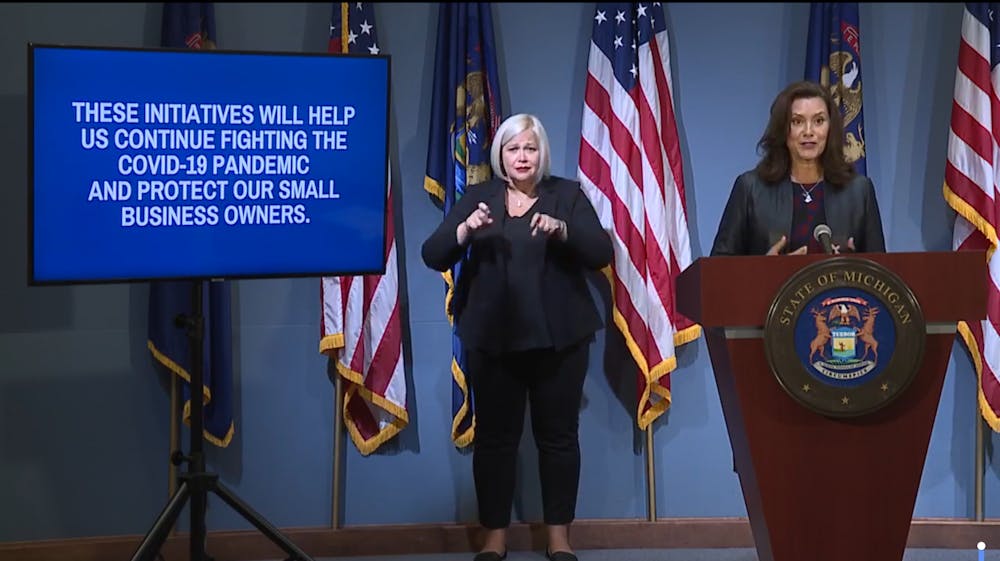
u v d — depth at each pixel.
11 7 4.31
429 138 4.46
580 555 4.37
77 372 4.36
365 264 3.93
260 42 4.47
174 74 3.70
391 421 4.44
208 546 4.38
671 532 4.46
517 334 3.96
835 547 2.86
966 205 4.26
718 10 4.52
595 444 4.52
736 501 4.51
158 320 4.30
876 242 3.35
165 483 4.41
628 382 4.50
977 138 4.26
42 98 3.57
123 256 3.66
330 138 3.87
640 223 4.38
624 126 4.37
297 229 3.84
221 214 3.76
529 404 4.52
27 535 4.33
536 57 4.53
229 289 4.37
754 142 4.50
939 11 4.46
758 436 2.85
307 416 4.49
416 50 4.51
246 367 4.47
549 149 4.18
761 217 3.40
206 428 4.36
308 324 4.49
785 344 2.77
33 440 4.33
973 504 4.43
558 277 4.04
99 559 4.32
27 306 4.32
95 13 4.37
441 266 3.99
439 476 4.53
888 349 2.78
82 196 3.62
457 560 4.38
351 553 4.46
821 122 3.35
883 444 2.85
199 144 3.73
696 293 2.88
